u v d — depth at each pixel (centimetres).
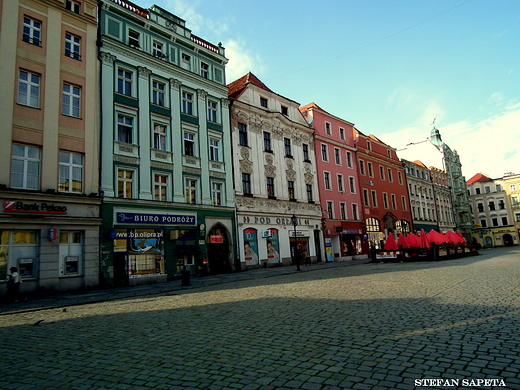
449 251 3219
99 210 2006
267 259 3058
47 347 668
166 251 2308
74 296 1627
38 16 1927
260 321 799
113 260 2023
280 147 3484
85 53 2106
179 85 2630
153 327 801
